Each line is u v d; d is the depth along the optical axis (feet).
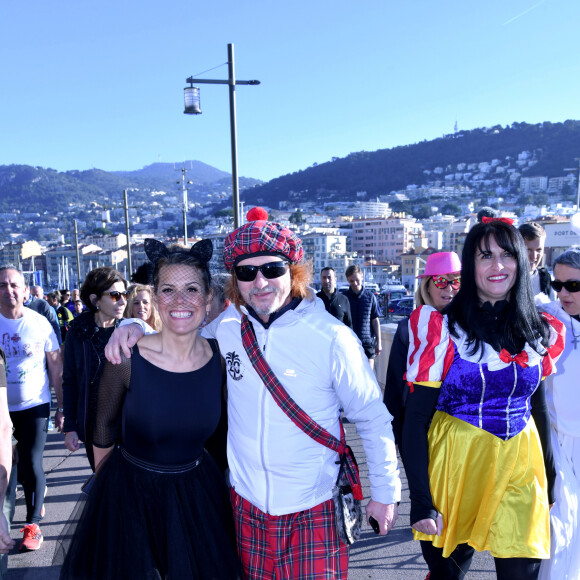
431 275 9.53
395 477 6.50
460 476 6.88
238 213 27.91
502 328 6.82
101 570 6.48
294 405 6.31
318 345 6.32
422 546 7.36
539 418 7.32
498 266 6.70
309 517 6.52
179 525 6.59
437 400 7.14
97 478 6.86
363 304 20.86
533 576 6.74
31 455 11.72
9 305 11.87
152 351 6.65
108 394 6.63
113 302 10.38
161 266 6.64
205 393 6.73
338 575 6.48
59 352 12.75
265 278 6.33
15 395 11.63
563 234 81.97
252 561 6.72
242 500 6.83
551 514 7.56
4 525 6.84
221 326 6.96
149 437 6.55
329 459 6.71
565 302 8.52
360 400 6.52
